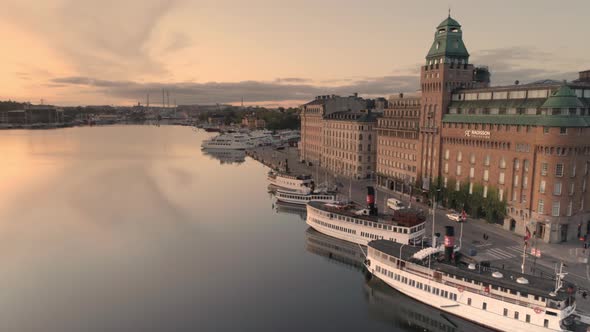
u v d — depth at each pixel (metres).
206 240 106.62
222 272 86.56
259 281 82.94
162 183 180.88
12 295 76.00
